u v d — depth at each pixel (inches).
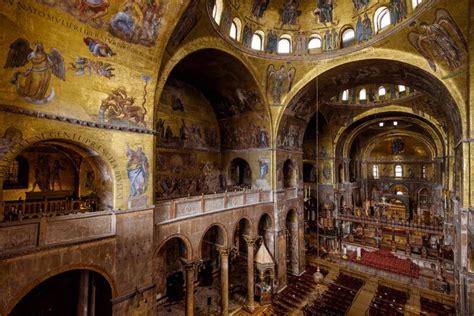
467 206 502.6
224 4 568.4
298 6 689.6
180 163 715.4
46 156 557.3
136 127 417.7
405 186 1616.6
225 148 857.5
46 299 471.5
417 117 1162.0
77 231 343.6
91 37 355.6
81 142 349.4
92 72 360.8
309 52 718.5
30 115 300.2
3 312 273.3
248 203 688.4
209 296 721.6
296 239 883.4
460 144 543.8
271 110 765.3
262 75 716.0
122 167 397.4
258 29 684.1
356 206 1569.9
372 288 792.3
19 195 520.7
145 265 419.2
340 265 975.0
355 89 1149.1
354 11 648.4
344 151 1396.4
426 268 952.9
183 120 730.8
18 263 286.2
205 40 542.9
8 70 282.8
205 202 564.1
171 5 396.2
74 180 596.4
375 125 1408.7
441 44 503.5
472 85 482.0
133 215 405.7
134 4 368.2
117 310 379.6
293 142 882.8
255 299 709.3
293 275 876.6
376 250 1119.0
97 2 339.9
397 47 582.9
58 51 324.5
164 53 462.6
